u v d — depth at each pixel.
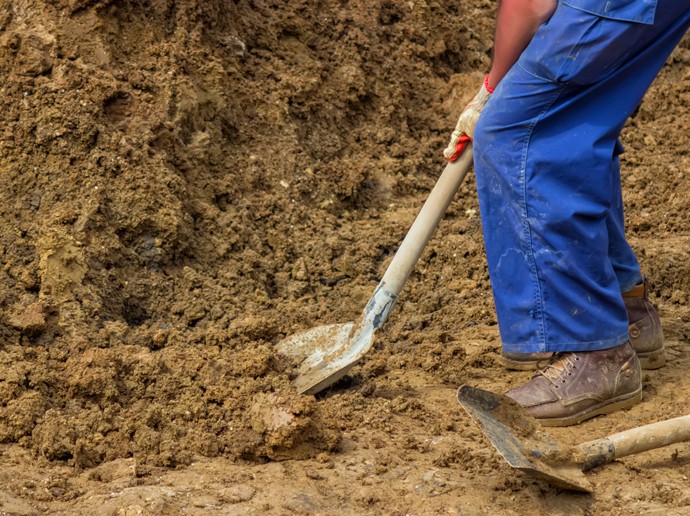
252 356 4.16
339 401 4.16
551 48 3.70
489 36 8.10
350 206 6.34
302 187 6.08
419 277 5.76
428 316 5.32
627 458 3.75
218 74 6.05
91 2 5.70
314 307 5.29
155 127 5.50
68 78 5.42
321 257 5.66
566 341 3.97
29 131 5.24
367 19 7.37
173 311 4.97
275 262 5.57
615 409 4.14
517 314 4.00
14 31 5.57
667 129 7.81
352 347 4.25
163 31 6.00
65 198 5.08
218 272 5.31
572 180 3.82
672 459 3.75
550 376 4.07
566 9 3.68
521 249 3.93
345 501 3.40
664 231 6.43
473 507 3.37
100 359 4.07
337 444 3.76
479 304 5.39
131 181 5.20
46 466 3.58
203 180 5.67
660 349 4.58
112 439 3.72
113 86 5.48
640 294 4.57
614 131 3.85
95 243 4.96
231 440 3.75
